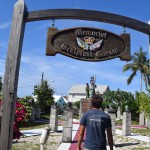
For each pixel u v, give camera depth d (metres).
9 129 2.55
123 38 2.86
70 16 2.84
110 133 2.46
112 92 27.08
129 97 26.23
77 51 2.79
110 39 2.85
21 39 2.71
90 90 16.31
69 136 7.04
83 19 2.89
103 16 2.88
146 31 2.95
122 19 2.90
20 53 2.70
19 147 5.88
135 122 18.28
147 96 7.45
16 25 2.69
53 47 2.76
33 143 6.58
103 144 2.39
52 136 8.27
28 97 13.66
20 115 3.89
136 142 7.72
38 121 14.60
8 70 2.62
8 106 2.56
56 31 2.78
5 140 2.53
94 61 2.81
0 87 15.54
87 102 15.20
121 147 6.81
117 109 21.44
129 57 2.83
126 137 9.03
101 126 2.41
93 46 2.81
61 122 15.27
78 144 2.51
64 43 2.78
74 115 23.02
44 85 19.80
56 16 2.81
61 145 6.57
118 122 17.72
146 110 7.40
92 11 2.87
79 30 2.81
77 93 39.12
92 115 2.45
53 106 9.68
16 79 2.63
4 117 2.55
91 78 16.23
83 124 2.48
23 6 2.71
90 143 2.38
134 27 2.93
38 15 2.78
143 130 12.36
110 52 2.83
